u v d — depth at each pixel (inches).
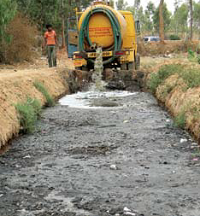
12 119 302.7
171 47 1556.3
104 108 432.1
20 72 547.8
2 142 267.3
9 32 869.2
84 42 615.5
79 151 263.4
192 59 634.8
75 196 187.2
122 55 611.2
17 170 226.5
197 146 268.4
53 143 285.6
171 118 365.7
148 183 201.9
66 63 1008.2
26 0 1240.2
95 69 611.5
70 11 1482.5
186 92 370.6
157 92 493.7
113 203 178.1
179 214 166.6
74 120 365.7
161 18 1592.0
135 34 700.0
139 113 394.9
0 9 775.1
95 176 213.6
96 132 315.9
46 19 1269.7
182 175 213.2
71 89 610.2
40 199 184.5
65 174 217.9
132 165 231.5
